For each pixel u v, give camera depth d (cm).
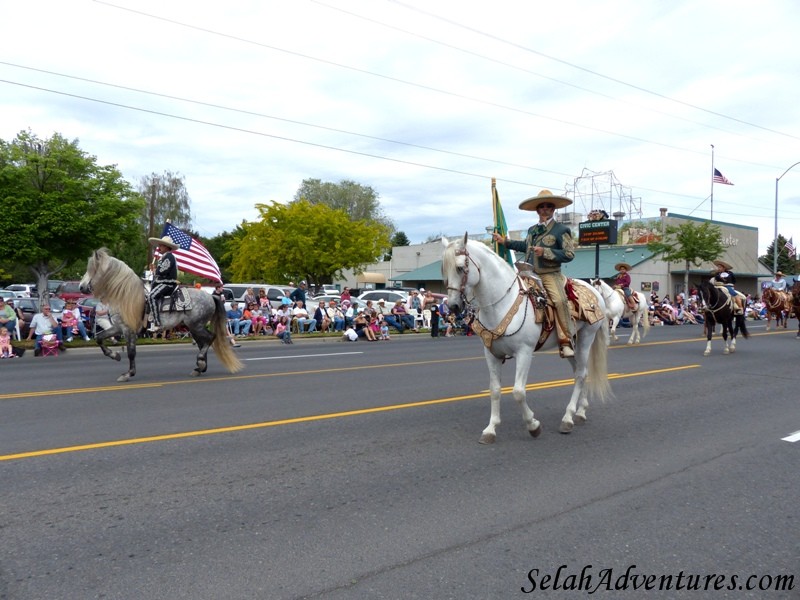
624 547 413
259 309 2262
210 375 1188
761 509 485
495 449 649
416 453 629
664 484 543
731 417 819
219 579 362
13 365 1376
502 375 1194
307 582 359
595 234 2823
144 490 509
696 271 4275
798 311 2155
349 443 664
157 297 1105
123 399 910
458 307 621
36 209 2323
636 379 1144
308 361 1456
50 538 415
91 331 1989
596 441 688
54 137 2422
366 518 455
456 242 637
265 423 752
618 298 1844
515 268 718
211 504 479
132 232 2595
